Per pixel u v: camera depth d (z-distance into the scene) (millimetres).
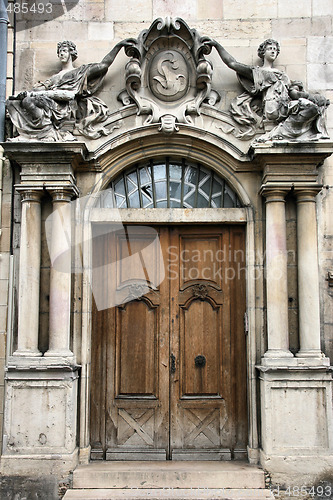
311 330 4633
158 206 5152
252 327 4797
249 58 5148
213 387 4992
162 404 4965
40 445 4461
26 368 4461
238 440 4895
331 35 5156
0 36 5105
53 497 4387
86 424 4734
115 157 4996
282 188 4727
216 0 5199
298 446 4461
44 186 4723
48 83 4965
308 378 4508
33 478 4402
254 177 4953
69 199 4809
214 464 4691
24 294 4656
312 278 4695
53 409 4492
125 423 4949
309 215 4762
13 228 4961
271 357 4562
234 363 4988
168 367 5012
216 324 5051
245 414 4918
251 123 4898
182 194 5156
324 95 5086
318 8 5184
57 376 4504
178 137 4969
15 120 4762
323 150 4652
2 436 4684
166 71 4941
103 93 5066
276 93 4828
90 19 5195
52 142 4594
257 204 4922
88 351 4824
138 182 5172
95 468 4535
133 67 4875
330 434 4453
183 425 4945
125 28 5184
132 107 4980
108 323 5043
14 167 5012
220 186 5141
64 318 4648
